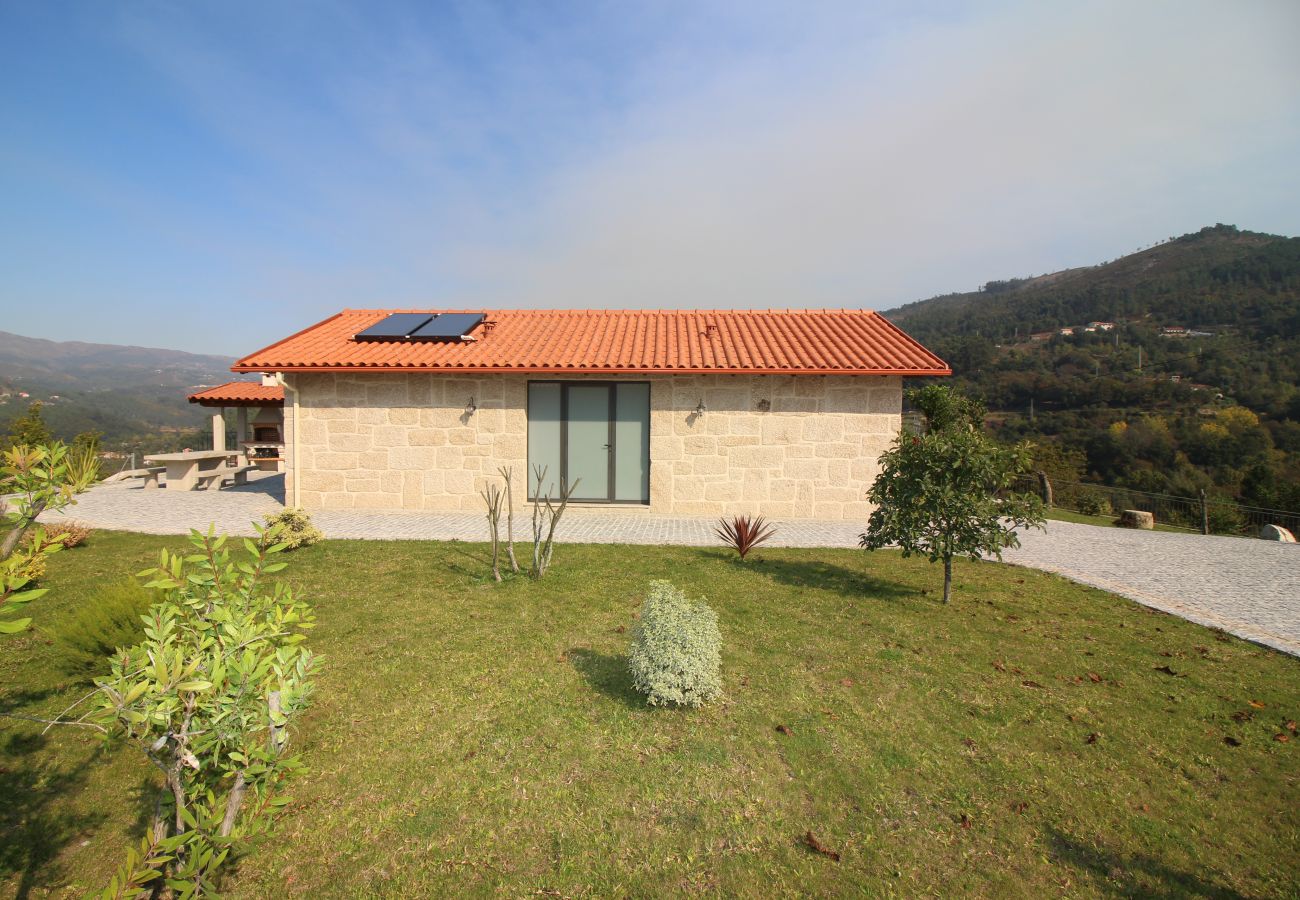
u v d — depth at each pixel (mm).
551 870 3031
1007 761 3918
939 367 11680
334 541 9453
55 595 6734
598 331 14320
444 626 5988
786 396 12320
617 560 8539
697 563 8453
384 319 15148
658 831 3285
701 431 12398
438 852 3146
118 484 16844
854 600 6992
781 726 4262
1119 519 15406
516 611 6406
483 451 12547
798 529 11297
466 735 4145
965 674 5125
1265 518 17547
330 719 4332
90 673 4695
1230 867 3098
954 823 3373
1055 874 3035
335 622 6066
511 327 14664
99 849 3242
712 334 13859
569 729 4211
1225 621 6629
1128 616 6730
